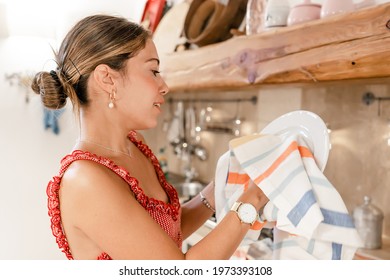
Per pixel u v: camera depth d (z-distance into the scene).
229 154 1.01
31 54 2.68
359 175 1.67
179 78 2.04
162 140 3.24
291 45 1.34
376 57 1.06
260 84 1.50
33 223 2.81
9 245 2.76
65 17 2.72
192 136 2.88
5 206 2.72
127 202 0.75
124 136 0.92
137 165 0.95
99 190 0.75
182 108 2.98
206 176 2.78
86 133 0.88
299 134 0.90
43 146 2.78
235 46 1.60
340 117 1.72
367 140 1.63
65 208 0.78
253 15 1.62
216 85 1.74
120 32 0.84
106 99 0.86
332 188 0.84
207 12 2.13
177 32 2.23
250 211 0.81
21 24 2.63
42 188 2.82
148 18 2.63
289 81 1.35
